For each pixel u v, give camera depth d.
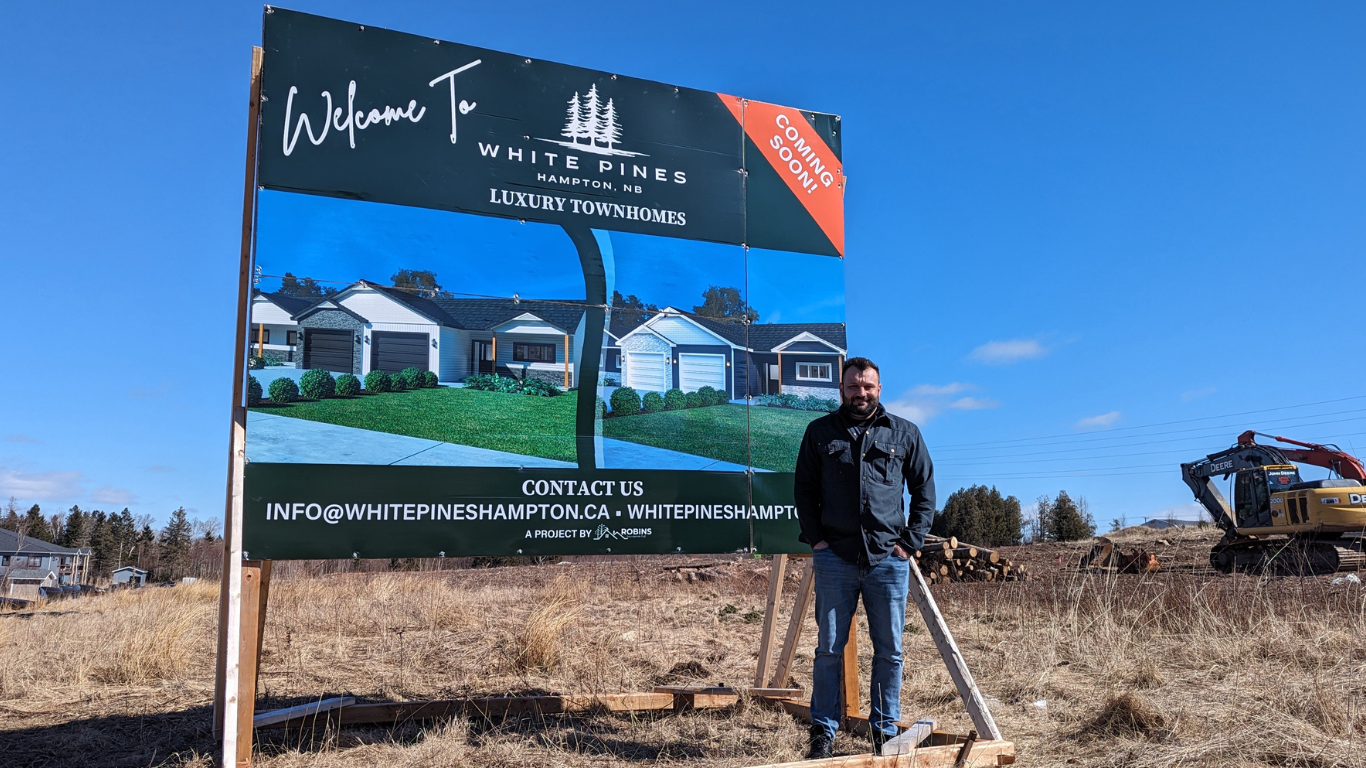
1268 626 7.26
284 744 4.67
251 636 4.14
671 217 5.46
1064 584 12.77
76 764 4.41
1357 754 4.07
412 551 4.56
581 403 5.07
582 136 5.27
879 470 4.39
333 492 4.42
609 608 11.70
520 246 5.02
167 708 5.70
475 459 4.77
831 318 5.79
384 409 4.59
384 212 4.69
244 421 4.31
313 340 4.47
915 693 6.02
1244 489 19.06
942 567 17.48
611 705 5.57
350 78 4.70
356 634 9.30
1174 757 4.12
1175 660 6.62
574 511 4.98
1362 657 6.32
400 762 4.36
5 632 8.67
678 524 5.22
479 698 5.61
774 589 6.35
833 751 4.54
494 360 4.88
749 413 5.49
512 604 12.37
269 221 4.43
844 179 6.02
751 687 6.11
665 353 5.31
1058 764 4.25
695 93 5.64
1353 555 17.31
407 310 4.70
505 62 5.13
